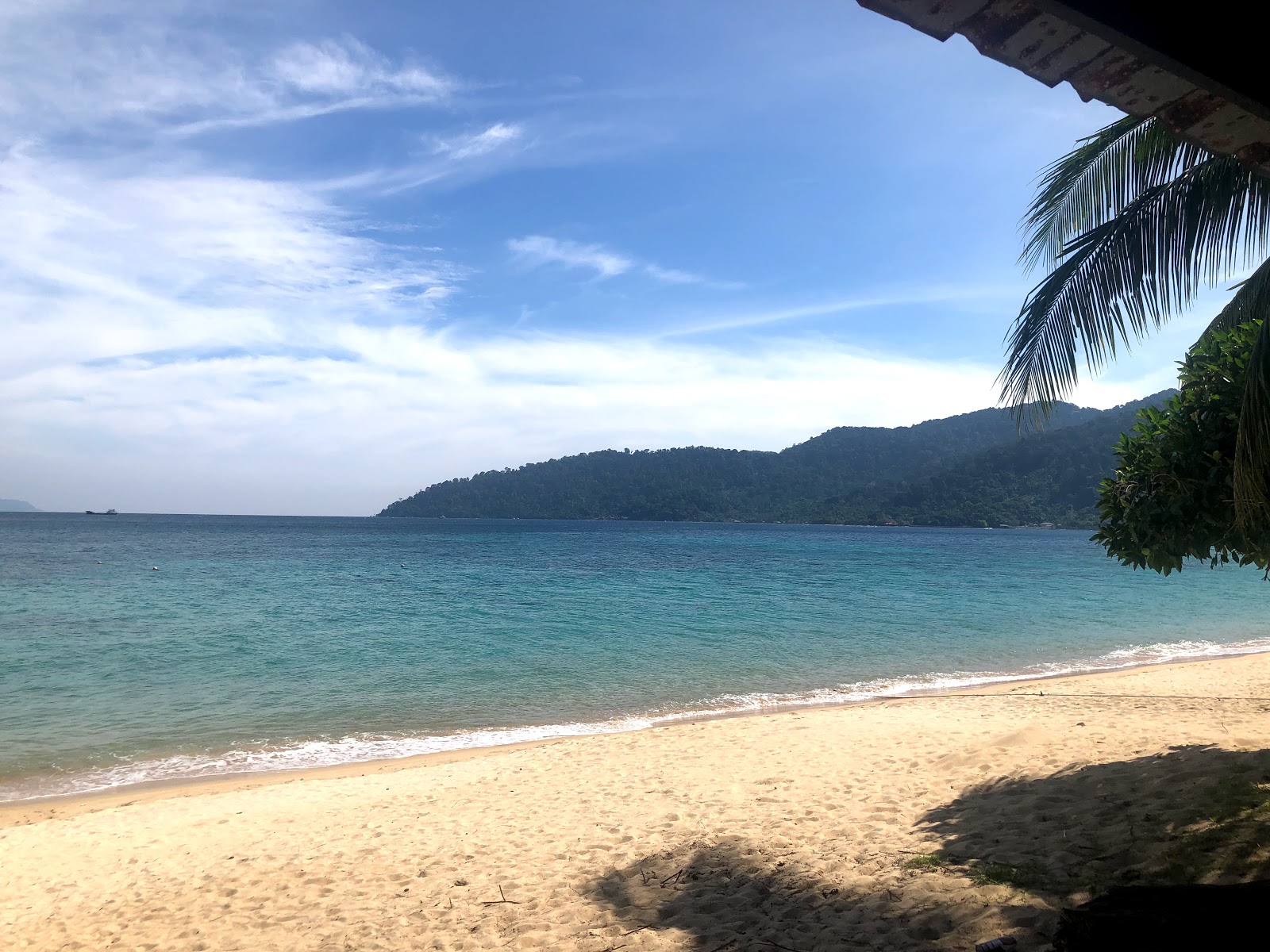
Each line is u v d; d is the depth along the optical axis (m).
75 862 7.25
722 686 15.24
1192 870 4.21
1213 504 4.96
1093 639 20.59
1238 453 4.02
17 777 10.25
